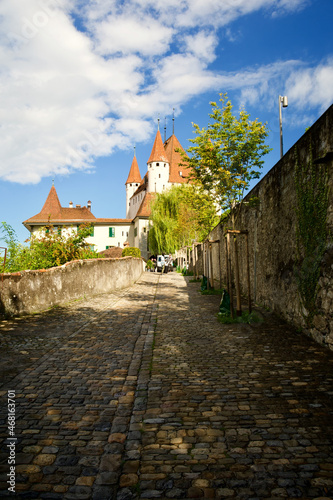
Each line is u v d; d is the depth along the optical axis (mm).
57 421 3328
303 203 6453
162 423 3279
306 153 6328
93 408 3607
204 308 9820
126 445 2918
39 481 2484
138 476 2541
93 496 2348
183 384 4211
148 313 9062
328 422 3254
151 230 44906
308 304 6262
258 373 4523
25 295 8312
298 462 2670
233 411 3496
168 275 26328
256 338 6281
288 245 7340
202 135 9812
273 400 3723
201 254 24031
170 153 76562
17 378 4387
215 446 2896
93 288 12516
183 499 2318
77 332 6812
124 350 5707
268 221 8836
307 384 4121
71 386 4176
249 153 9758
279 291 8000
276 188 8133
